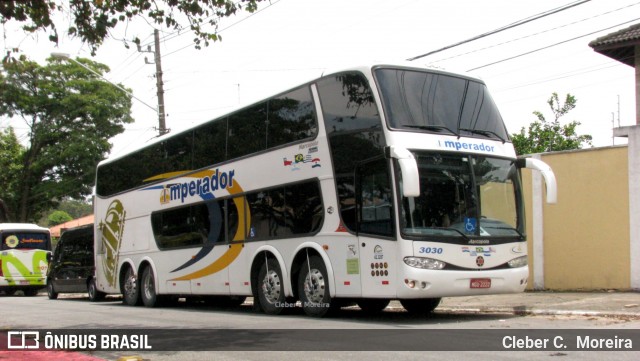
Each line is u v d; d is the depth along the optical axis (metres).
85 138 37.19
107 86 37.78
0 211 39.47
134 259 18.19
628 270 13.84
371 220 10.52
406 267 9.88
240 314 13.59
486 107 11.62
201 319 12.61
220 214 14.48
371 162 10.56
